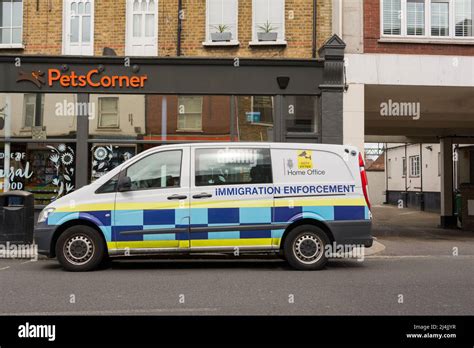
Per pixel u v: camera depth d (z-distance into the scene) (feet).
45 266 28.53
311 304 18.92
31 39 42.32
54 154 41.73
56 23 42.37
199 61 41.63
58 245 26.35
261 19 42.70
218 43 42.09
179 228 26.27
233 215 26.50
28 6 42.47
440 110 52.13
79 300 19.61
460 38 42.93
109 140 41.75
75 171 41.55
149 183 26.63
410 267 28.43
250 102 42.29
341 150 27.55
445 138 67.21
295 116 42.24
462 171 67.82
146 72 41.70
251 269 27.37
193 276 24.94
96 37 42.37
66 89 41.60
